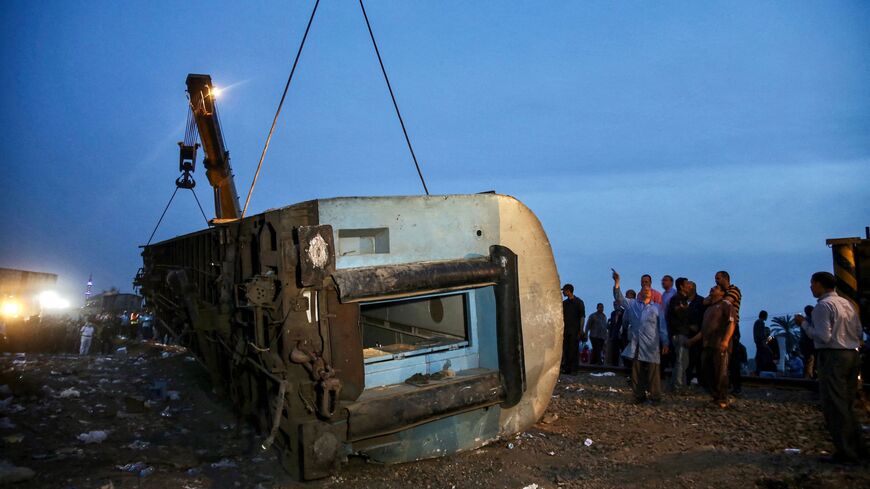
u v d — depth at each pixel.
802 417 6.96
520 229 6.40
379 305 7.29
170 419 7.30
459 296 6.55
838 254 8.16
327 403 4.84
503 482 5.05
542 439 6.37
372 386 5.58
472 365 6.24
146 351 13.59
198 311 8.43
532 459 5.70
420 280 5.38
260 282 5.12
